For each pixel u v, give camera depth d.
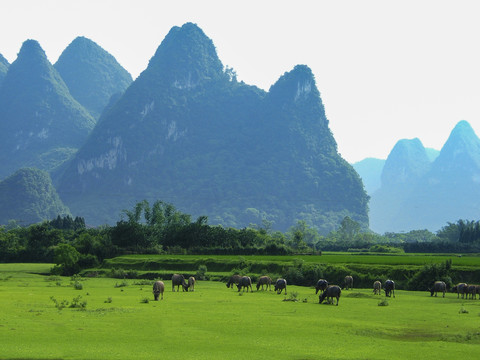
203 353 25.55
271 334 30.59
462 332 32.12
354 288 72.94
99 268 108.19
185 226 135.38
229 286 70.00
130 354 25.17
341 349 26.86
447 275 68.50
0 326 31.53
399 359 24.88
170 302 46.91
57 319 34.66
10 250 142.12
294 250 127.94
